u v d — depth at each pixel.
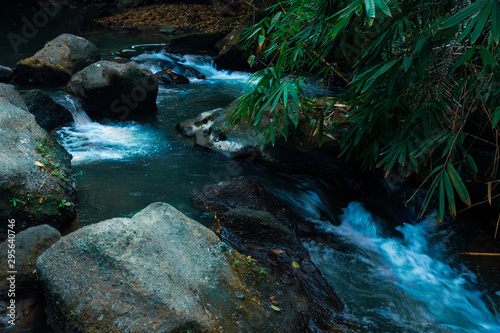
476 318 2.99
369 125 3.29
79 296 2.33
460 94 3.38
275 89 3.31
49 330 2.47
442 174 2.81
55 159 3.87
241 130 4.98
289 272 3.04
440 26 2.29
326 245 3.67
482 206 4.05
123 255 2.44
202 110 6.66
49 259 2.49
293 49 3.46
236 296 2.58
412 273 3.43
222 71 9.64
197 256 2.71
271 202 3.96
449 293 3.22
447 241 3.85
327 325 2.73
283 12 3.45
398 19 2.89
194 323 2.27
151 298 2.30
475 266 3.54
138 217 2.85
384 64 2.78
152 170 4.54
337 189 4.55
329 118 4.68
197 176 4.46
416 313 2.99
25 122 3.94
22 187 3.30
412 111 3.30
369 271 3.40
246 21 9.94
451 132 3.01
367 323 2.85
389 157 3.25
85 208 3.71
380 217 4.18
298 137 4.61
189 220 2.92
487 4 2.14
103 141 5.27
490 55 2.41
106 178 4.29
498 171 4.02
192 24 14.20
